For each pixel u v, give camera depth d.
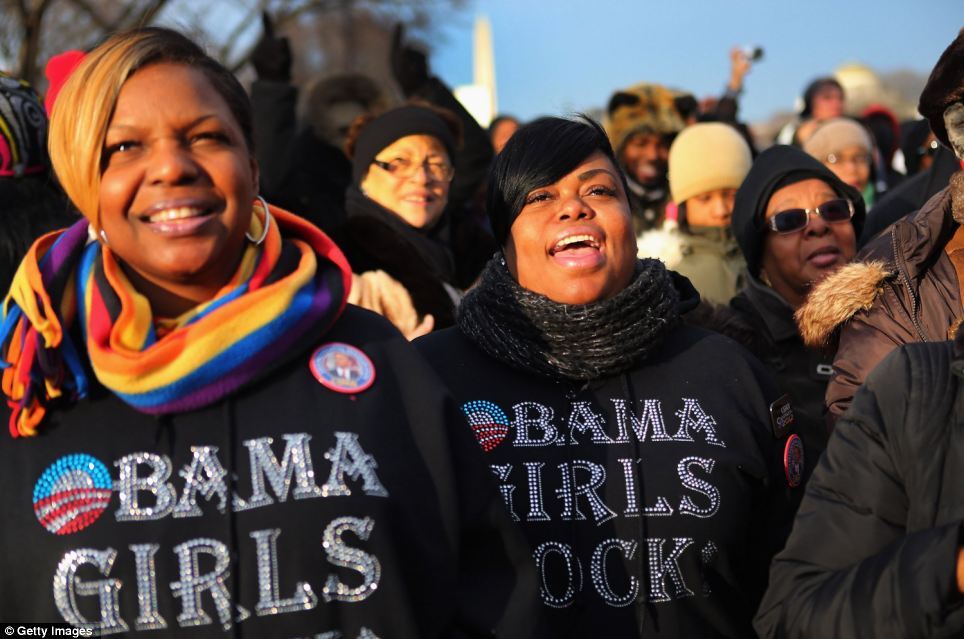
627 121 5.31
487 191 2.60
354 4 12.02
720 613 2.34
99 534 1.81
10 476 1.83
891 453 1.88
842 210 3.49
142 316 1.88
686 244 4.34
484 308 2.51
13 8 8.67
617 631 2.28
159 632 1.80
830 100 6.59
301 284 1.95
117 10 10.34
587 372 2.41
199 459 1.86
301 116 5.43
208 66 1.95
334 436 1.92
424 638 1.95
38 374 1.83
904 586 1.73
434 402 2.05
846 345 2.51
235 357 1.86
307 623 1.83
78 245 1.95
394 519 1.93
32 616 1.80
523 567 2.08
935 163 3.82
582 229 2.43
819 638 1.83
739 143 4.41
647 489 2.34
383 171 3.99
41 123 2.82
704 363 2.51
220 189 1.89
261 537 1.84
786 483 2.50
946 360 1.91
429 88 5.28
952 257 2.50
